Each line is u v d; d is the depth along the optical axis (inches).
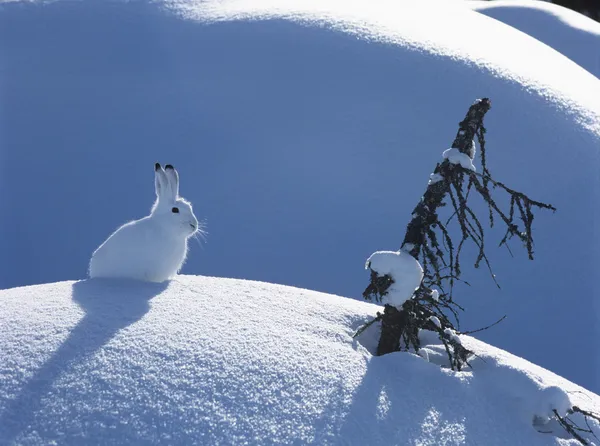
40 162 433.4
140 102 468.1
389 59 466.0
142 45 530.6
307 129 422.3
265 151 412.2
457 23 577.0
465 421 133.7
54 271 365.1
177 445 111.7
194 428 115.0
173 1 605.6
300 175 394.9
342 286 335.3
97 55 525.3
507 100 431.8
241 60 485.7
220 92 461.7
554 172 386.6
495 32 581.6
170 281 169.9
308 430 119.0
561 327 320.2
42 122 464.1
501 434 134.0
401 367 142.6
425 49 476.1
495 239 360.2
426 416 131.4
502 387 145.6
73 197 407.8
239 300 158.7
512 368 148.8
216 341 135.9
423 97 435.8
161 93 472.4
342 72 458.6
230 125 435.5
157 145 432.5
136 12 582.2
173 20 562.3
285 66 471.2
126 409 116.5
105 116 463.2
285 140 417.1
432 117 422.3
